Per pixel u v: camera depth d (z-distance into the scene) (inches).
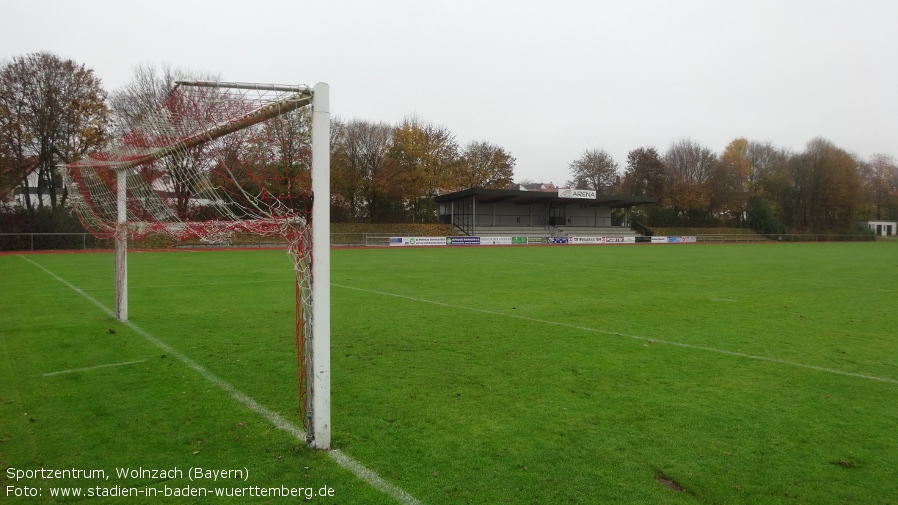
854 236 2544.3
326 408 167.5
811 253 1368.1
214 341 315.6
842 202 2652.6
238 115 177.2
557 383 238.2
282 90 162.7
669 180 2613.2
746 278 703.7
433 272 765.9
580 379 244.5
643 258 1117.7
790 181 2719.0
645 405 210.5
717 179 2583.7
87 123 1322.6
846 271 822.5
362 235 1791.3
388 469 154.1
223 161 190.1
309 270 171.8
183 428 184.9
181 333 336.8
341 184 1876.2
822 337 340.8
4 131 1223.5
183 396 218.1
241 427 185.8
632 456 164.2
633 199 2086.6
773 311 439.2
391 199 2037.4
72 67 1321.4
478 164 2378.2
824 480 151.4
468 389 228.5
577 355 288.8
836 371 263.0
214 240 236.1
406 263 945.5
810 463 161.8
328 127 164.9
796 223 2728.8
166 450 167.2
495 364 269.1
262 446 170.2
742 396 223.1
